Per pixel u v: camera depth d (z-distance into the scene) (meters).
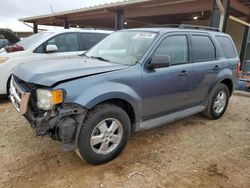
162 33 3.46
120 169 2.82
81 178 2.61
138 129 3.21
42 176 2.61
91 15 13.52
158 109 3.43
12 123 4.01
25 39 6.27
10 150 3.12
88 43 6.29
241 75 8.48
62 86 2.47
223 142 3.70
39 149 3.18
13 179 2.53
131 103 2.97
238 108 5.65
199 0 8.62
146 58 3.16
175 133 3.95
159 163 2.98
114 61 3.33
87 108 2.55
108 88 2.71
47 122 2.47
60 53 5.77
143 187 2.51
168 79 3.39
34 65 3.05
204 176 2.75
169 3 9.37
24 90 2.70
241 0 8.45
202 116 4.83
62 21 16.50
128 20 14.98
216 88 4.44
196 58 3.95
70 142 2.55
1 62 5.07
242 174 2.84
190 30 3.96
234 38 12.91
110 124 2.89
